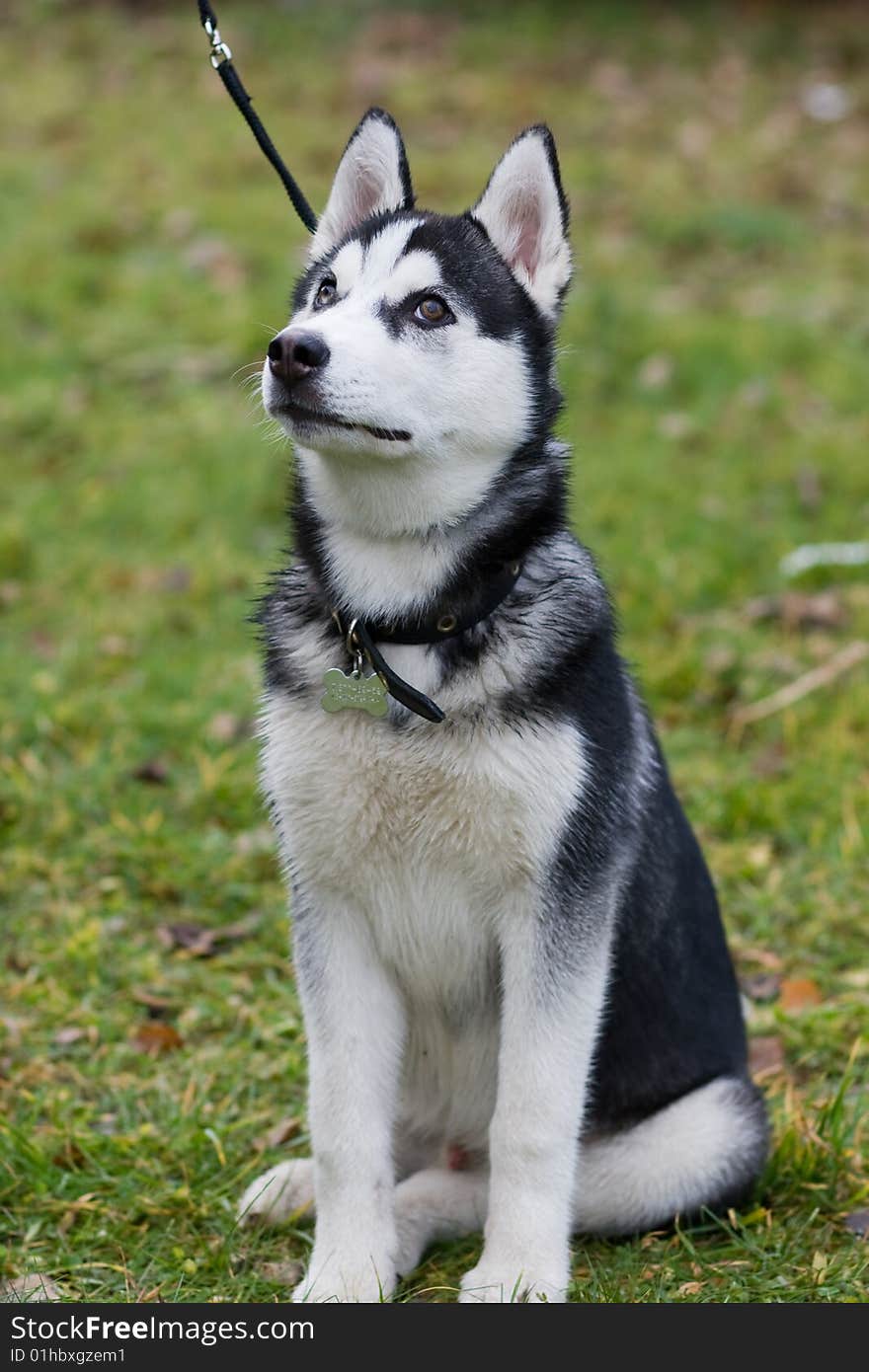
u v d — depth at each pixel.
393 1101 3.47
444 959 3.45
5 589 6.93
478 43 14.20
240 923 5.02
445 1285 3.40
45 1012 4.48
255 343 9.16
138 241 10.52
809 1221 3.62
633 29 14.49
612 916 3.38
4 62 13.90
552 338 3.57
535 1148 3.28
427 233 3.45
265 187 11.28
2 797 5.51
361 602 3.36
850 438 8.21
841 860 5.21
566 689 3.30
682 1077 3.72
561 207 3.54
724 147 12.27
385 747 3.24
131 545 7.41
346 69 13.69
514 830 3.25
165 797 5.61
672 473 7.93
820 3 14.86
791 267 10.45
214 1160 3.88
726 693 6.21
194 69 13.64
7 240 10.38
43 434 8.33
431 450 3.29
